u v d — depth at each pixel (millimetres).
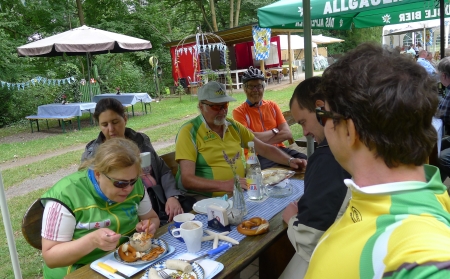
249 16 24531
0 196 1806
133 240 1549
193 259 1479
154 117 11133
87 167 1783
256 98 3727
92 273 1428
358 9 3055
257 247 1554
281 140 3646
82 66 14805
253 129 3764
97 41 9047
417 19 5102
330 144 749
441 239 514
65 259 1527
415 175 656
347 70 677
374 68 651
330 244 724
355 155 696
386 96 616
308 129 1654
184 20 24578
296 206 1781
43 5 15281
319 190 1390
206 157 2738
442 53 4605
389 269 525
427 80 641
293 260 1544
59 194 1655
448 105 3578
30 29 15648
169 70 21266
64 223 1620
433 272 466
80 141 8383
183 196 2555
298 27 4762
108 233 1498
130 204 1830
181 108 12906
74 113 9719
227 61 17016
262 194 2184
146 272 1400
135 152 1665
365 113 636
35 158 7109
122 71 16859
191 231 1519
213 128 2805
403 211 593
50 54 10703
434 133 651
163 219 2389
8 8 13961
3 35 12297
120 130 2652
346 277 628
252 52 19562
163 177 2691
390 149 631
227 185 2500
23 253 3229
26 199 4672
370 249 592
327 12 3232
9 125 12055
